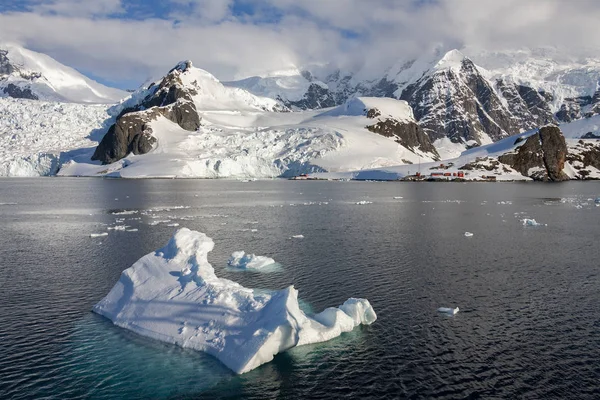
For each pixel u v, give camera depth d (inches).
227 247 1980.8
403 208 3663.9
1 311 1174.3
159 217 3053.6
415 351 945.5
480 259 1740.9
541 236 2261.3
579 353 932.0
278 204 4045.3
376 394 787.4
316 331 994.1
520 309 1186.0
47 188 6215.6
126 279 1230.3
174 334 999.0
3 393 795.4
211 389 808.3
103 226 2615.7
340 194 5329.7
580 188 6348.4
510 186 6904.5
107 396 789.2
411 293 1320.1
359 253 1851.6
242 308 1033.5
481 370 866.1
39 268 1606.8
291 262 1695.4
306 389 804.6
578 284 1407.5
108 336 1019.9
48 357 924.0
